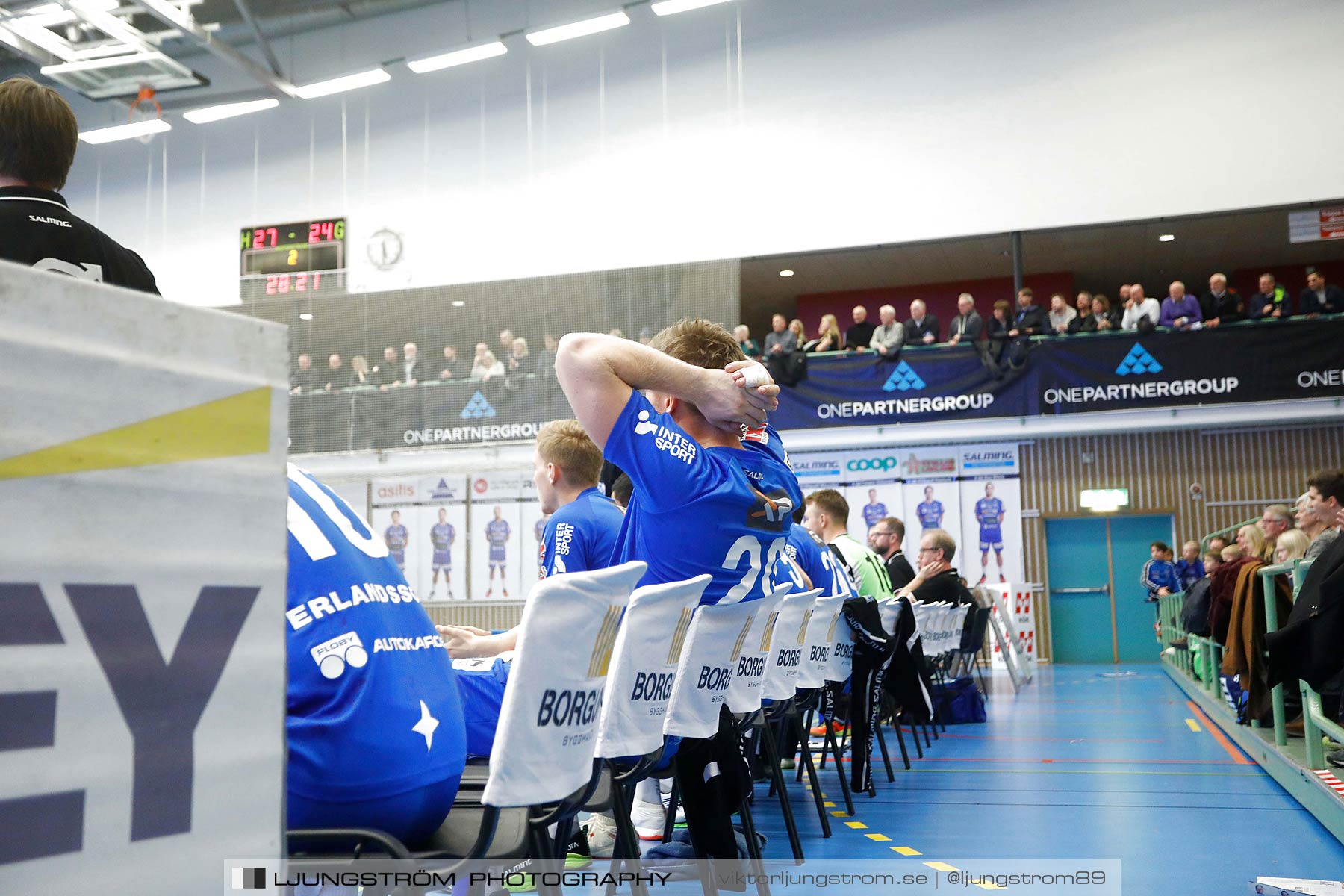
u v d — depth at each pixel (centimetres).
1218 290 1260
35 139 177
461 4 1546
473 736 219
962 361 1273
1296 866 294
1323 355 1166
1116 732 632
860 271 1541
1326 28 1230
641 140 1461
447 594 1426
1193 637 769
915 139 1359
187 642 75
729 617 202
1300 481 1267
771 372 1325
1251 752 517
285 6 1536
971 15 1348
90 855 68
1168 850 314
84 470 70
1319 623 356
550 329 1441
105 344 72
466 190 1523
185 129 1670
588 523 280
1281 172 1238
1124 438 1323
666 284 1420
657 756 187
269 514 82
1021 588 1255
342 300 1512
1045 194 1310
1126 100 1291
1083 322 1270
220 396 79
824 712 398
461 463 1413
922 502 1353
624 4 1471
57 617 68
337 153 1592
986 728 670
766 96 1416
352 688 130
